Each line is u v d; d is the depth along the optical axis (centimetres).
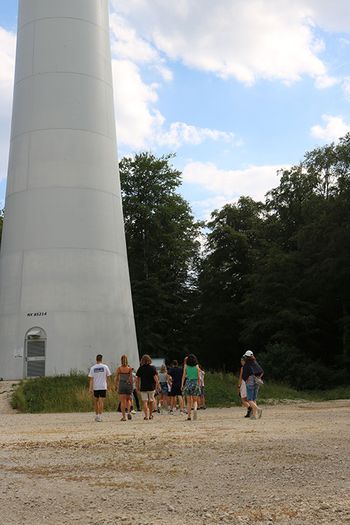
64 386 2397
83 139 3019
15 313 2827
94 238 2936
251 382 1658
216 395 2689
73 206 2920
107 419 1705
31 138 3003
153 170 5528
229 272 5597
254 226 5688
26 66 3111
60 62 3069
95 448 1011
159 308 5316
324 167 5166
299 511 612
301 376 4175
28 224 2900
